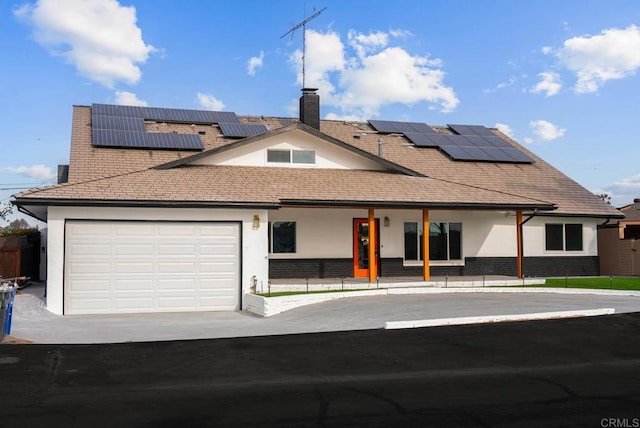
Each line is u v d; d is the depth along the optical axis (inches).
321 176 784.3
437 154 1005.2
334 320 540.7
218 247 650.2
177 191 653.3
